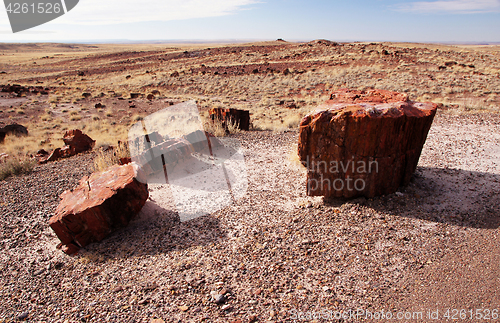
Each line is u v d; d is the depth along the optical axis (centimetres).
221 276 337
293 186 558
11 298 327
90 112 2208
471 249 353
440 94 2086
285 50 5562
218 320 277
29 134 1617
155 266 361
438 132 869
